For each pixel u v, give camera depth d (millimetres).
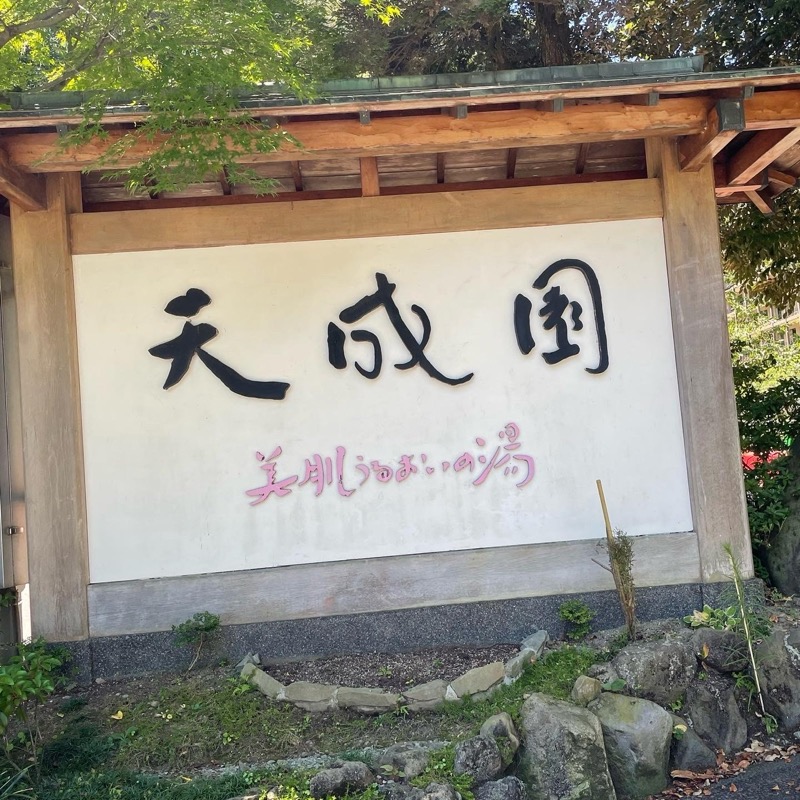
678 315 5621
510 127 5129
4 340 5918
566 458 5617
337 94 4891
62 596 5359
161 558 5465
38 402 5422
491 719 4234
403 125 5098
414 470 5574
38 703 4621
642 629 5305
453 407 5613
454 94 4668
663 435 5645
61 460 5402
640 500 5617
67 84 6859
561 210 5672
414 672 5121
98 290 5555
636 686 4551
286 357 5582
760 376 8766
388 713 4684
